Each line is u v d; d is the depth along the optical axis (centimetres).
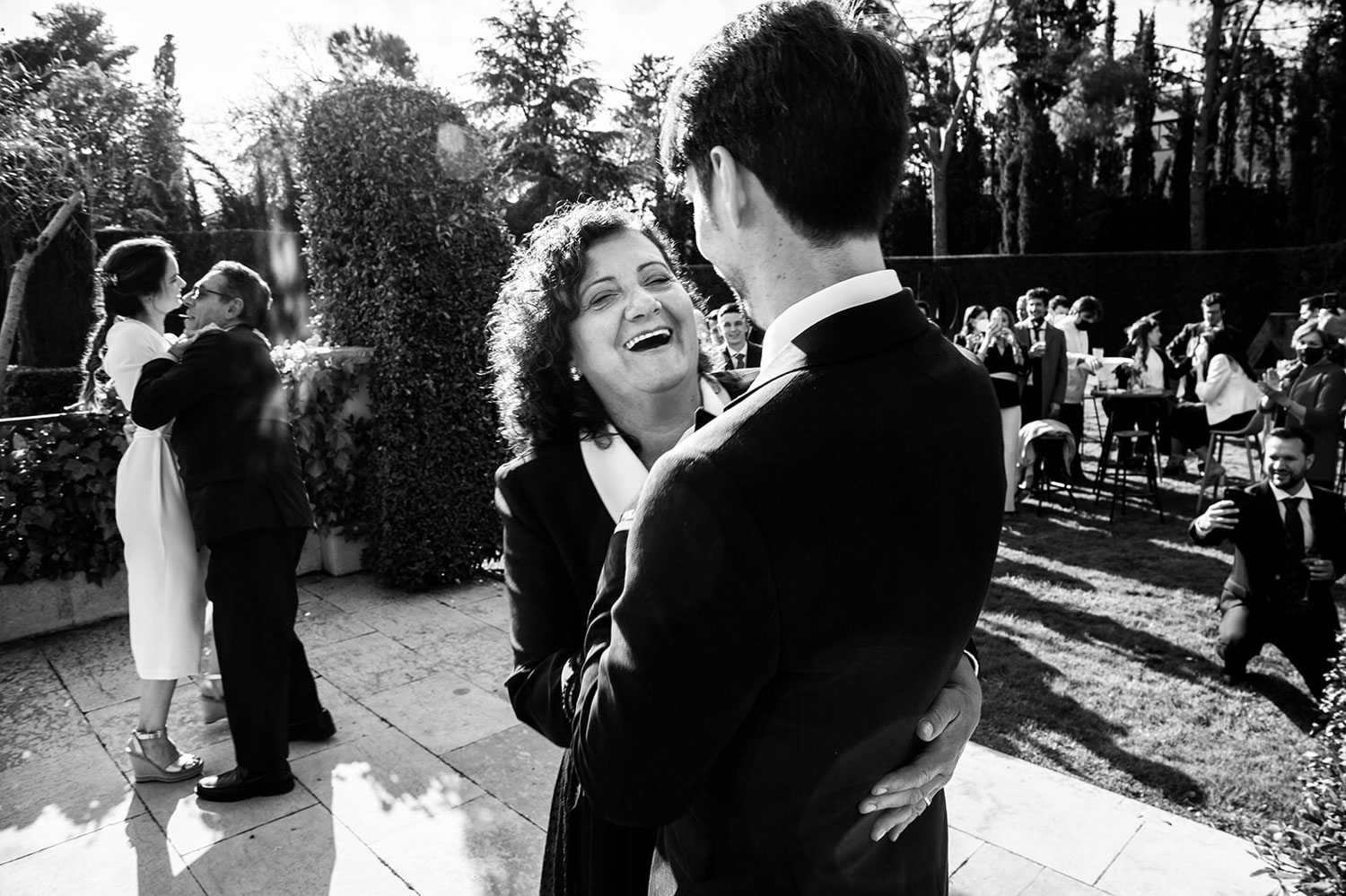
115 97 1275
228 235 1655
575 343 134
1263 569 386
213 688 356
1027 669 411
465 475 530
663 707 77
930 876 106
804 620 76
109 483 472
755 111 80
